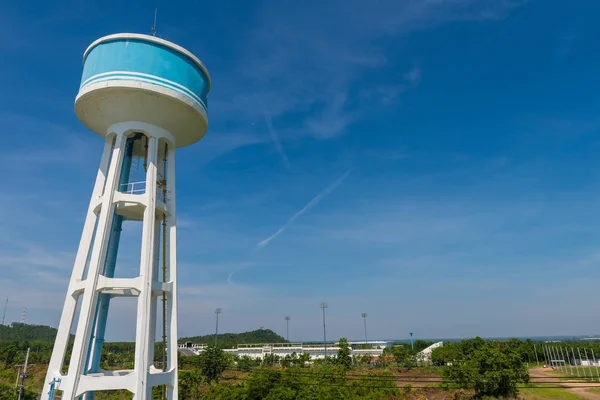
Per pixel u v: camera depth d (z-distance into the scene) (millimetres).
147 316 22953
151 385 22719
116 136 26922
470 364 66375
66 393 20734
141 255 24141
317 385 48906
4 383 68062
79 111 26625
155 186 25844
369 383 63906
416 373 86438
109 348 132250
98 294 23594
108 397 57469
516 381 63406
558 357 117375
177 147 30016
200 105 27562
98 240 23609
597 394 67000
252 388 45781
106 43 25656
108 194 24703
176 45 26625
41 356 99625
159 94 25250
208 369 70188
